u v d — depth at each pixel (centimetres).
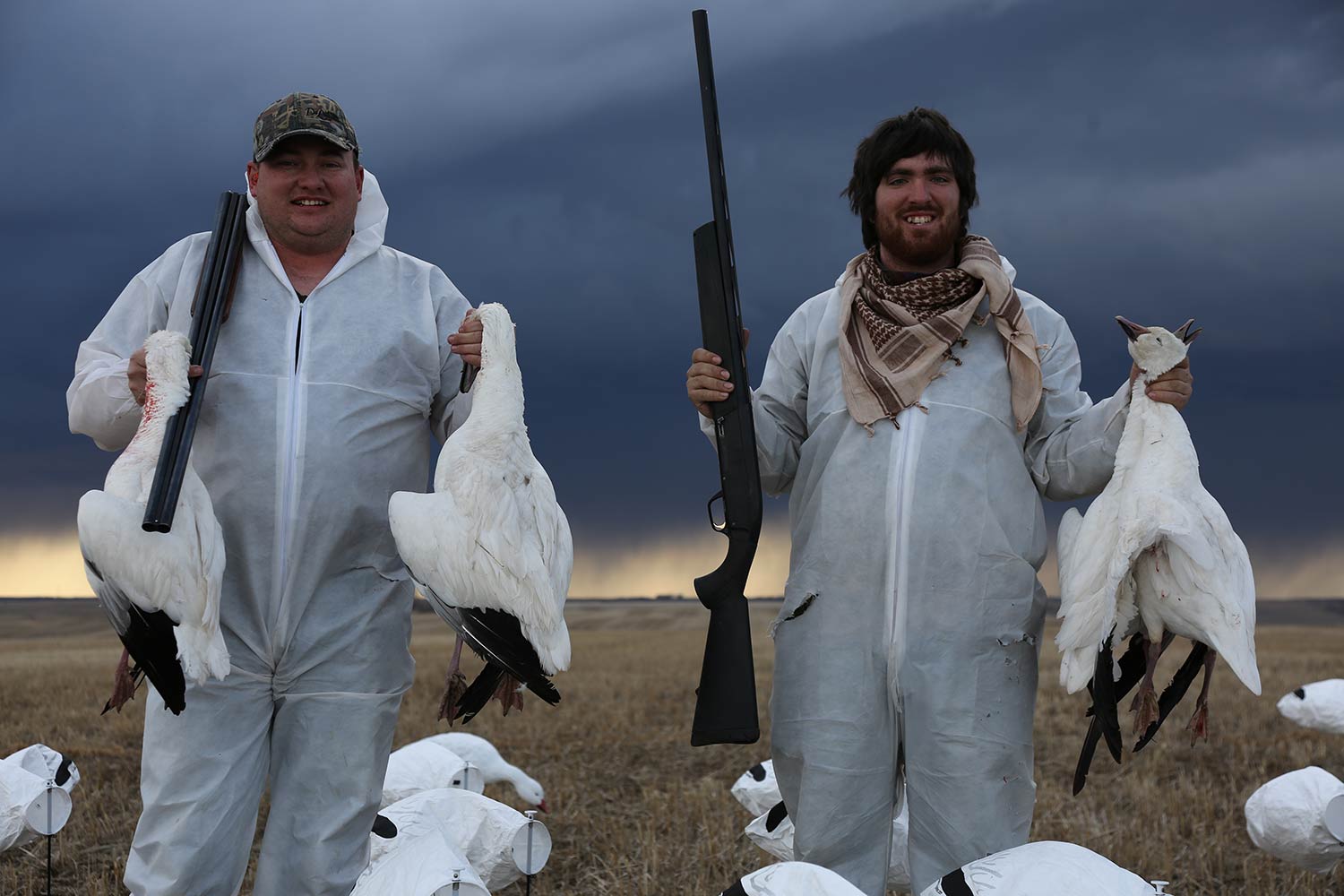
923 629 399
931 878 402
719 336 397
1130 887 316
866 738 406
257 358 393
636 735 1212
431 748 592
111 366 393
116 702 367
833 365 425
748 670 385
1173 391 384
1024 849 338
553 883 634
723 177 404
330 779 397
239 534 387
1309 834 520
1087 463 408
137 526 339
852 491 408
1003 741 400
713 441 407
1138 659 405
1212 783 895
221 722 387
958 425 404
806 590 414
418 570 359
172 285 407
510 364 378
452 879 350
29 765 548
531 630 361
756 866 641
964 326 405
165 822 383
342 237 408
